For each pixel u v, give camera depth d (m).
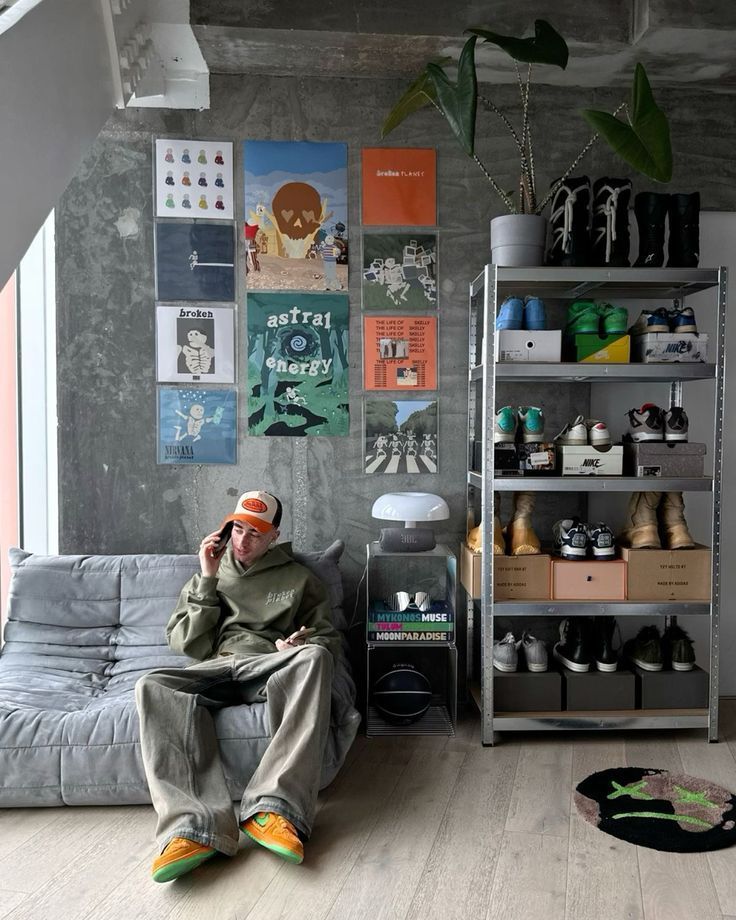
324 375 3.25
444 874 2.00
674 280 2.81
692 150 3.26
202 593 2.71
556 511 3.33
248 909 1.85
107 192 3.16
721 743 2.88
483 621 2.84
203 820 2.00
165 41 2.88
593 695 2.88
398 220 3.23
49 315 3.28
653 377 2.88
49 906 1.86
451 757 2.74
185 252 3.19
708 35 2.79
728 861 2.07
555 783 2.53
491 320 2.82
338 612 3.03
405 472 3.29
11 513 3.36
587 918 1.83
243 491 3.27
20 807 2.35
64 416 3.22
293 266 3.22
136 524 3.25
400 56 3.00
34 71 2.08
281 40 2.87
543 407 3.29
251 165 3.18
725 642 3.38
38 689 2.61
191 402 3.23
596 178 3.24
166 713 2.25
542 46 2.63
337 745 2.46
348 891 1.92
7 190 1.94
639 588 2.89
